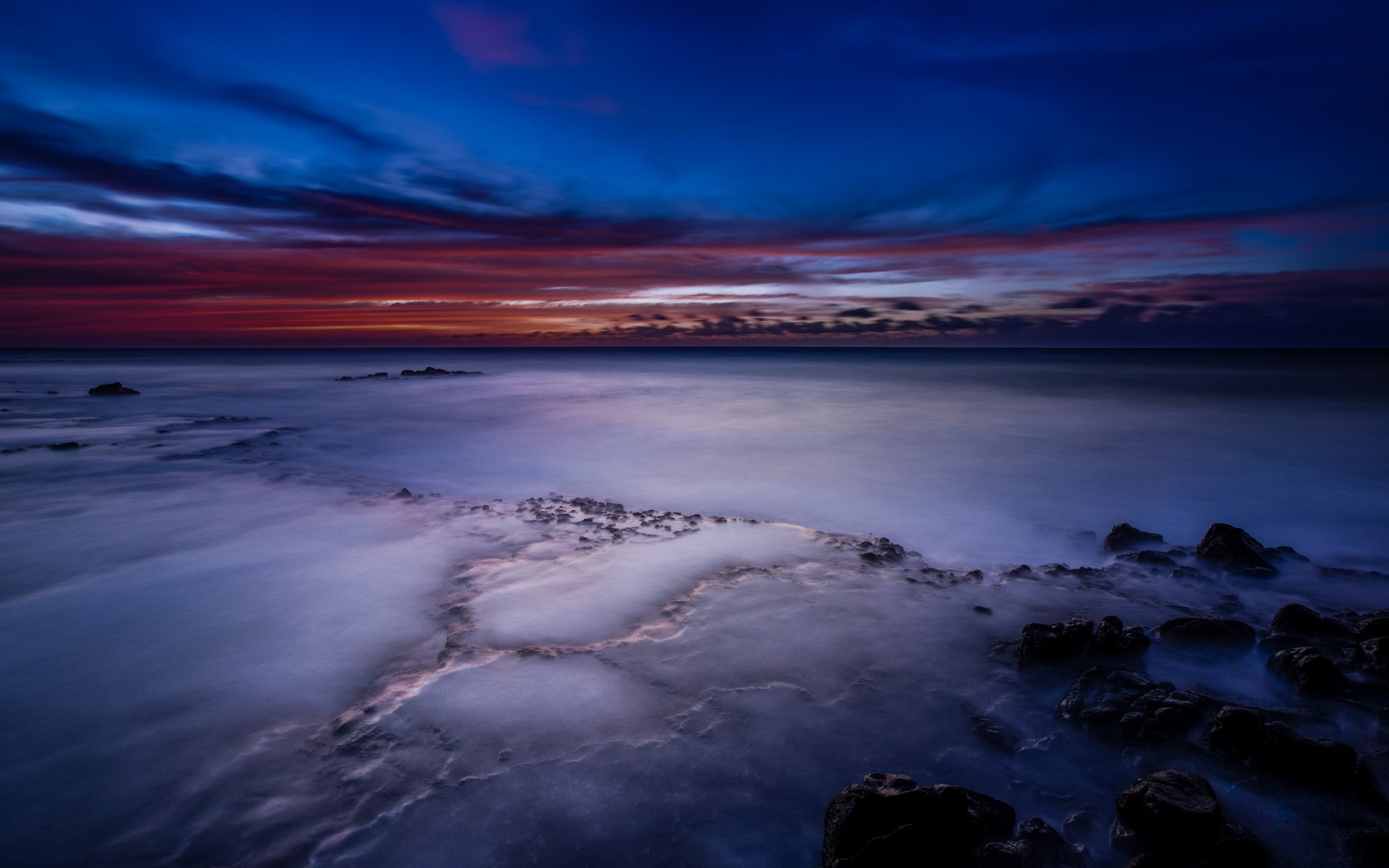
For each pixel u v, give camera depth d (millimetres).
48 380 37500
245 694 4113
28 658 4559
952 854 2783
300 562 6527
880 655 4719
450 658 4539
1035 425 18234
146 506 8742
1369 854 2924
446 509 8711
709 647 4742
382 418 20594
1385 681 4285
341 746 3572
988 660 4703
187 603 5508
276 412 22406
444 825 3020
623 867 2836
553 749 3553
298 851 2867
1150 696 4109
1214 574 6684
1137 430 17062
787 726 3826
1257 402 24125
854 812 2838
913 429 17719
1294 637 4906
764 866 2877
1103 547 7855
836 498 10242
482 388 33719
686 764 3471
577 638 4867
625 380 39938
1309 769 3355
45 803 3146
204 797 3188
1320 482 11031
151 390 31422
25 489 9703
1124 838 3055
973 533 8500
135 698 4059
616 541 7297
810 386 34875
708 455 13945
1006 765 3600
